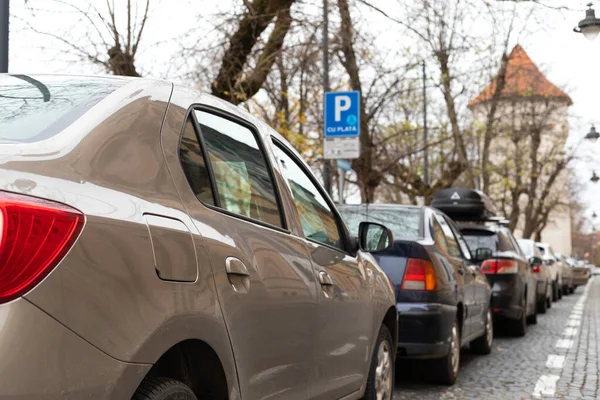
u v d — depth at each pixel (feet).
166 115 10.82
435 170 139.33
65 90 10.48
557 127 175.32
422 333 25.29
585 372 32.32
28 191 7.82
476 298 33.22
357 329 16.46
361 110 75.10
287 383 12.60
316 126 68.85
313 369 13.75
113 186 9.11
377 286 18.38
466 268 31.24
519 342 44.37
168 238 9.57
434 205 64.49
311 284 13.73
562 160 186.80
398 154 94.89
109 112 9.79
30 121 9.40
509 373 31.68
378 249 17.65
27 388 7.30
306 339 13.37
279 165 14.46
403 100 88.43
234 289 10.85
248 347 11.16
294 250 13.47
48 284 7.64
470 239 45.96
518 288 45.55
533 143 173.37
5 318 7.27
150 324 8.82
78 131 9.18
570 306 88.74
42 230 7.68
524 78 133.69
